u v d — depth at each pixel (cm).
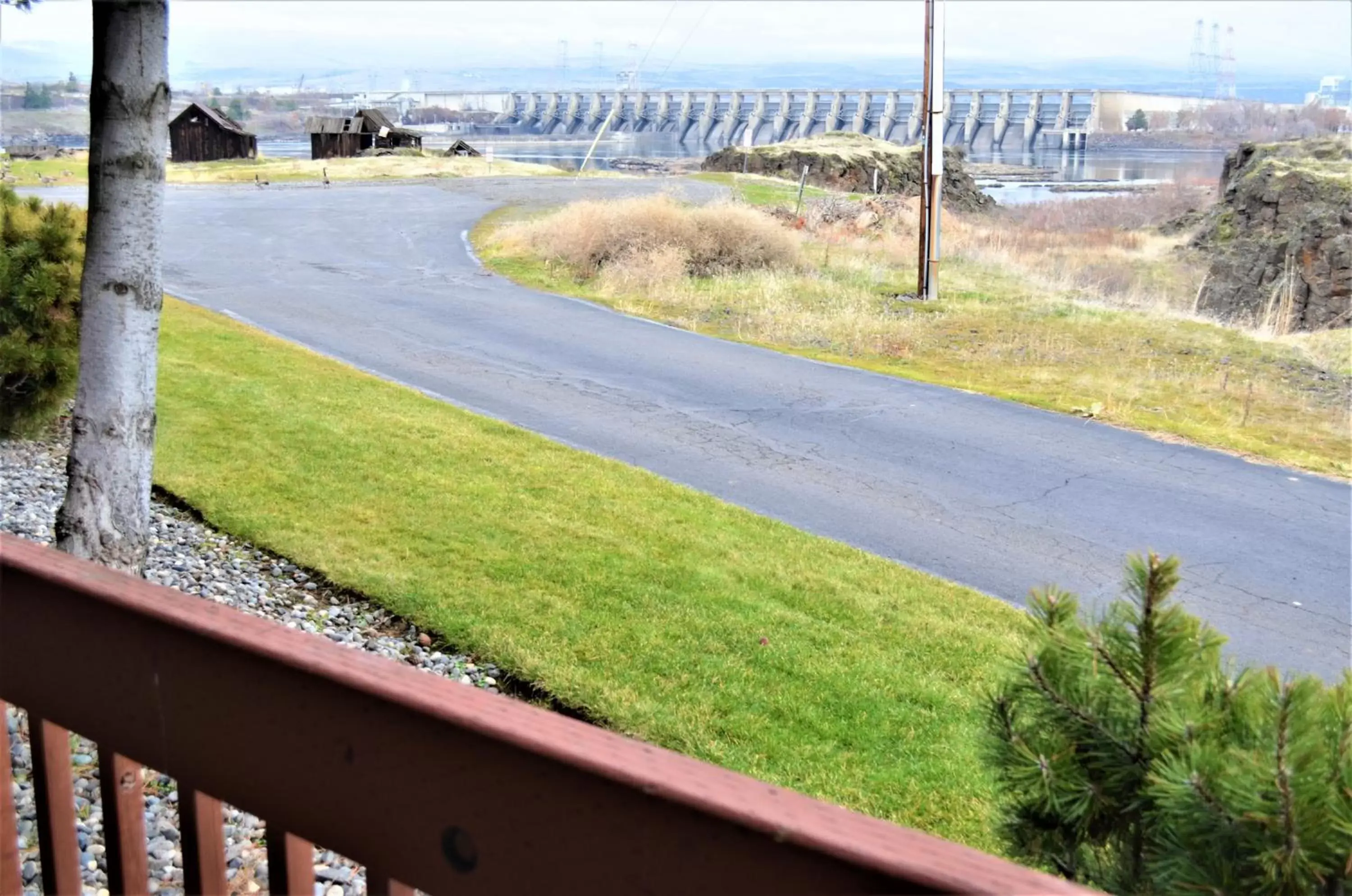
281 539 745
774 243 2366
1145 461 1124
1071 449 1154
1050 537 901
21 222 877
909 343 1711
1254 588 814
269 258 2423
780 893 97
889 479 1038
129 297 521
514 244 2612
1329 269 2661
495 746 114
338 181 5088
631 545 781
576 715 552
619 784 104
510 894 115
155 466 877
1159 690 243
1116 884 250
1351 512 987
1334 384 1548
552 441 1075
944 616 705
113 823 162
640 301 2008
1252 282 2939
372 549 739
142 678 149
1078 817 250
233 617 142
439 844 121
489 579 702
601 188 4631
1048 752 256
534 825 113
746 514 897
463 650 612
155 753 149
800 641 639
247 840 392
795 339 1711
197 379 1166
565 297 2023
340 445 973
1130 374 1549
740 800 99
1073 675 254
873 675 600
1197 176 10312
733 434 1167
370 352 1478
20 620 166
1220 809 212
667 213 2367
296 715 132
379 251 2594
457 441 1027
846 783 495
